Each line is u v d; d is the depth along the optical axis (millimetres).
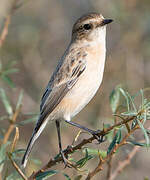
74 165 7258
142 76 14727
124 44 15242
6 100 9266
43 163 13664
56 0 17109
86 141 7301
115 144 6867
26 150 8469
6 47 15039
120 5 15117
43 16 16688
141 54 15070
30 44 15500
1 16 14508
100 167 6863
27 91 15344
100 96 14555
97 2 15750
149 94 14219
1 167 7609
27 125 14266
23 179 7094
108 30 15820
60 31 16891
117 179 12320
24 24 15617
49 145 13922
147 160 13547
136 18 15164
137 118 6668
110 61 15094
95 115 14141
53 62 16297
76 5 16859
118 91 8734
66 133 13750
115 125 6898
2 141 8750
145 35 15266
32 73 15531
